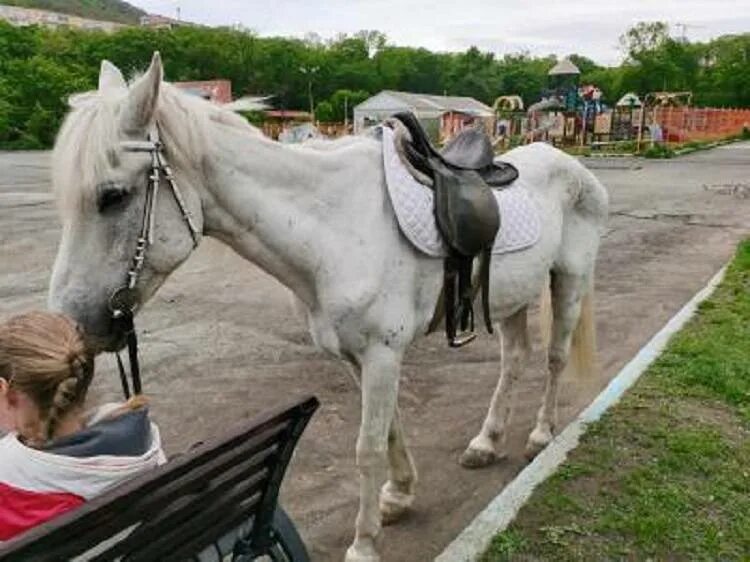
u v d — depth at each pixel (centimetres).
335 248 258
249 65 6244
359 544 283
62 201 222
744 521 320
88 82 4588
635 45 8219
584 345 399
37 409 158
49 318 165
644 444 385
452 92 7712
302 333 591
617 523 313
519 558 289
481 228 287
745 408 437
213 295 701
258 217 251
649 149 3209
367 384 271
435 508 335
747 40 8044
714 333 580
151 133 226
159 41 5744
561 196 369
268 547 202
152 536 161
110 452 161
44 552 134
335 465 376
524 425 429
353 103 5769
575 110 3912
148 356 527
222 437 163
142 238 228
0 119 4050
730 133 5225
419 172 283
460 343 309
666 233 1164
